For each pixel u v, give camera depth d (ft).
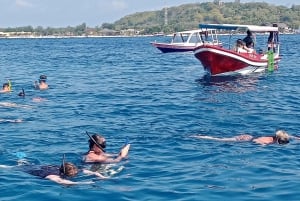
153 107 60.75
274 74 102.42
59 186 30.07
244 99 67.46
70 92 76.84
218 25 107.55
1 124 49.85
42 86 81.41
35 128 47.78
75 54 217.15
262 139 41.37
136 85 86.99
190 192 28.73
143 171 33.14
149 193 28.68
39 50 271.28
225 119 52.13
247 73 100.89
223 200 27.35
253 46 101.91
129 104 63.46
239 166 34.09
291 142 41.22
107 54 212.64
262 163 34.81
